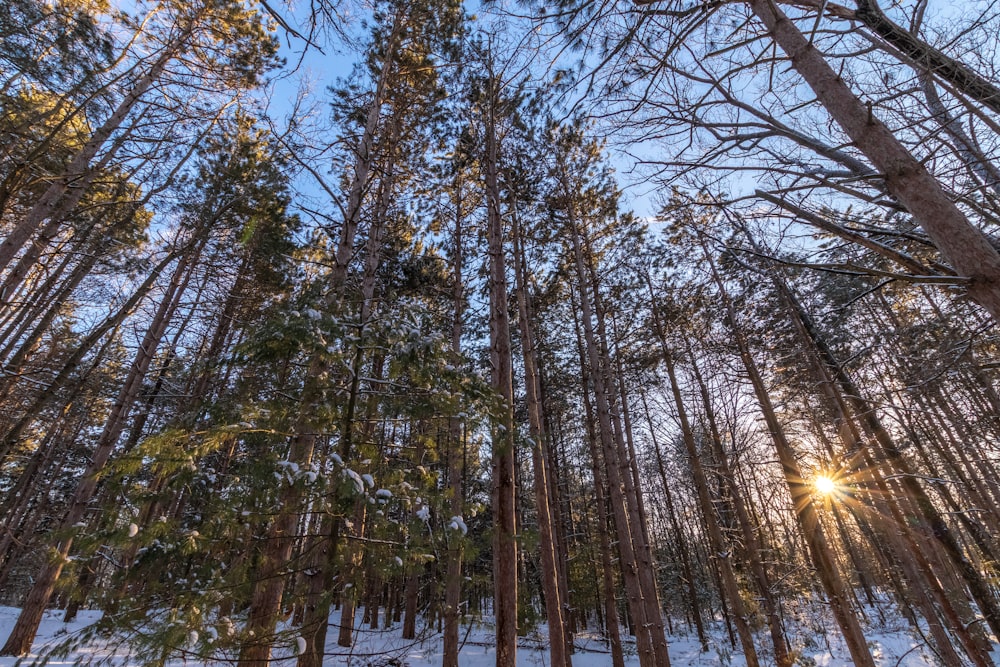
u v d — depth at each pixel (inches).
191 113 301.7
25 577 750.5
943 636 295.9
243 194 371.6
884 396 252.8
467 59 339.9
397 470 149.3
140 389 439.2
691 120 147.9
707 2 128.5
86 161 259.8
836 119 125.3
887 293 259.9
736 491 379.6
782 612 442.0
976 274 97.9
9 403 339.9
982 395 269.7
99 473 116.9
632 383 505.7
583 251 461.4
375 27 339.6
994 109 118.7
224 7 305.0
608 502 627.5
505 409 187.8
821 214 148.9
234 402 141.2
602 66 148.9
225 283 424.8
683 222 206.4
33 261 250.7
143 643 96.1
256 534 131.0
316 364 154.8
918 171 111.3
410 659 354.0
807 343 304.2
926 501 273.4
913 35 124.2
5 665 294.7
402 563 130.6
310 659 120.7
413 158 399.5
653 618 322.3
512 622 192.7
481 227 456.8
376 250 380.5
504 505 210.4
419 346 159.5
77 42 225.1
